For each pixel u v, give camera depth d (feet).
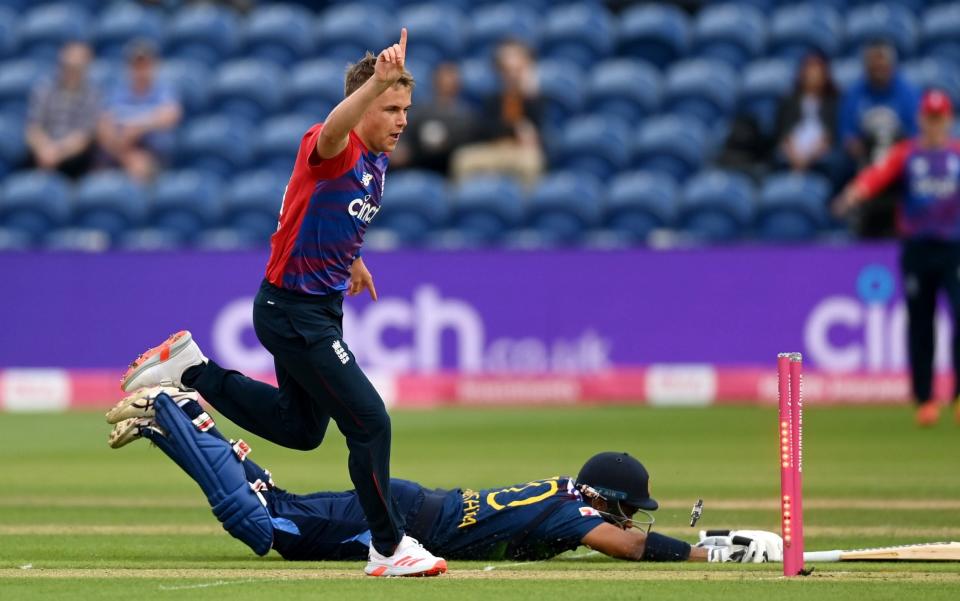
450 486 106.11
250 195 203.92
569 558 70.90
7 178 218.18
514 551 68.49
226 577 63.82
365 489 63.77
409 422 164.86
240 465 68.33
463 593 58.95
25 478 115.14
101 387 187.32
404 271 185.37
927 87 209.67
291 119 220.23
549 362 185.06
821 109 197.36
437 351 185.16
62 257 188.34
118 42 237.66
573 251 185.06
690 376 183.52
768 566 66.64
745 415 170.19
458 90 212.23
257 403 69.77
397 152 202.08
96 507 96.58
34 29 240.53
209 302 186.50
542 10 241.35
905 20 227.61
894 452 130.52
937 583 61.11
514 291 185.16
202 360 70.74
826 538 80.69
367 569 64.44
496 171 201.87
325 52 235.81
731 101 220.23
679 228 198.59
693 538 82.48
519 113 203.51
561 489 69.05
